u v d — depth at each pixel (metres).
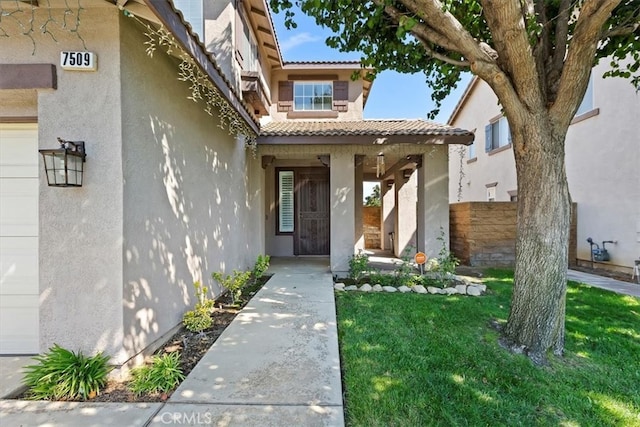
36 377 2.92
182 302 4.57
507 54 3.83
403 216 11.55
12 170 3.66
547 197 4.02
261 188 9.16
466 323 4.81
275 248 11.62
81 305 3.22
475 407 2.88
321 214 11.68
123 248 3.25
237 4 8.01
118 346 3.20
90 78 3.22
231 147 6.84
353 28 5.05
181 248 4.56
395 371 3.42
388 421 2.64
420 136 7.91
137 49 3.51
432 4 3.71
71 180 3.11
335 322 4.71
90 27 3.21
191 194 4.91
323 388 2.98
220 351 3.74
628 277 8.06
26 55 3.23
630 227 8.22
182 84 4.60
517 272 4.23
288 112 12.04
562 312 4.05
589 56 3.70
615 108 8.56
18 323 3.64
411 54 5.18
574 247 9.91
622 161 8.41
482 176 15.25
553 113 4.04
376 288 6.91
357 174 11.09
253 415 2.58
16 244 3.66
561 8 4.14
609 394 3.18
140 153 3.57
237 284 5.70
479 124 15.58
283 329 4.44
